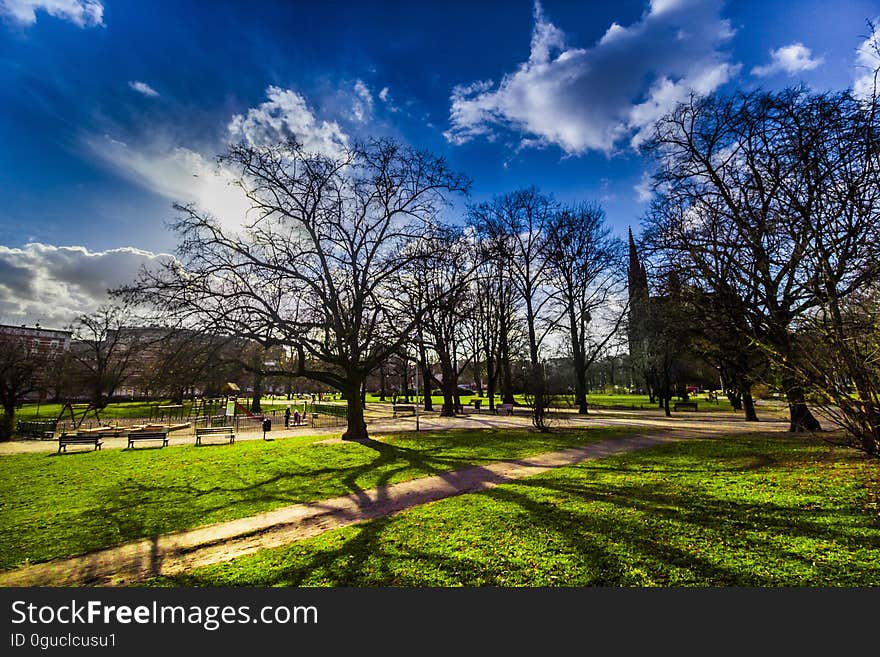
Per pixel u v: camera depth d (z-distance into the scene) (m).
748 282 11.29
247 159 18.91
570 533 6.86
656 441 18.89
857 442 7.70
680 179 18.22
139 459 16.80
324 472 13.51
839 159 8.73
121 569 6.46
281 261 20.00
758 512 7.32
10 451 19.75
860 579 4.80
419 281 27.08
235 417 32.53
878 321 6.62
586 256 39.00
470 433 23.58
